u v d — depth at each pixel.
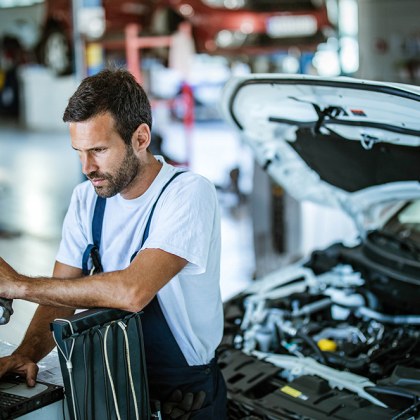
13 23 18.02
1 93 18.48
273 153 3.86
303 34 10.62
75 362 2.14
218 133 16.20
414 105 2.69
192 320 2.50
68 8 10.52
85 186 2.62
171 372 2.51
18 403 2.13
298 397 3.12
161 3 10.07
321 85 2.85
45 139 15.80
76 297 2.22
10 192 10.23
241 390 3.24
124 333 2.24
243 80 3.20
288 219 6.46
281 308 3.92
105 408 2.23
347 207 4.18
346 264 4.19
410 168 3.42
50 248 7.40
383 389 3.05
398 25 10.70
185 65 10.57
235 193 10.24
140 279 2.24
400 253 3.99
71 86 16.91
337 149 3.50
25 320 4.00
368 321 3.87
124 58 10.91
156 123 12.08
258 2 10.55
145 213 2.41
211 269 2.48
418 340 3.57
